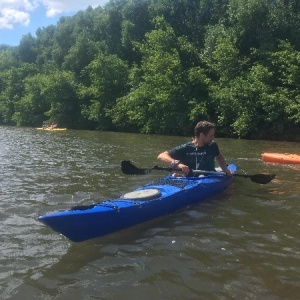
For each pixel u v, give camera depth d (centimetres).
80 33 4197
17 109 4250
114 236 454
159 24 2827
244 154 1223
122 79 3166
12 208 557
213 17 2939
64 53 4488
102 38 4031
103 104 3161
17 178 782
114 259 390
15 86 4556
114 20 3869
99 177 792
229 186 681
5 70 5181
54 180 761
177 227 481
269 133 2067
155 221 504
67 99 3594
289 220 508
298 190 674
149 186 581
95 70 3178
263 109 2102
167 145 1556
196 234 456
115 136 2208
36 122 4031
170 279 347
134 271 363
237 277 350
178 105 2391
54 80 3631
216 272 360
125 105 2777
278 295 319
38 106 3947
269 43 2239
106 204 477
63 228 420
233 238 443
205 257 393
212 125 620
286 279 346
